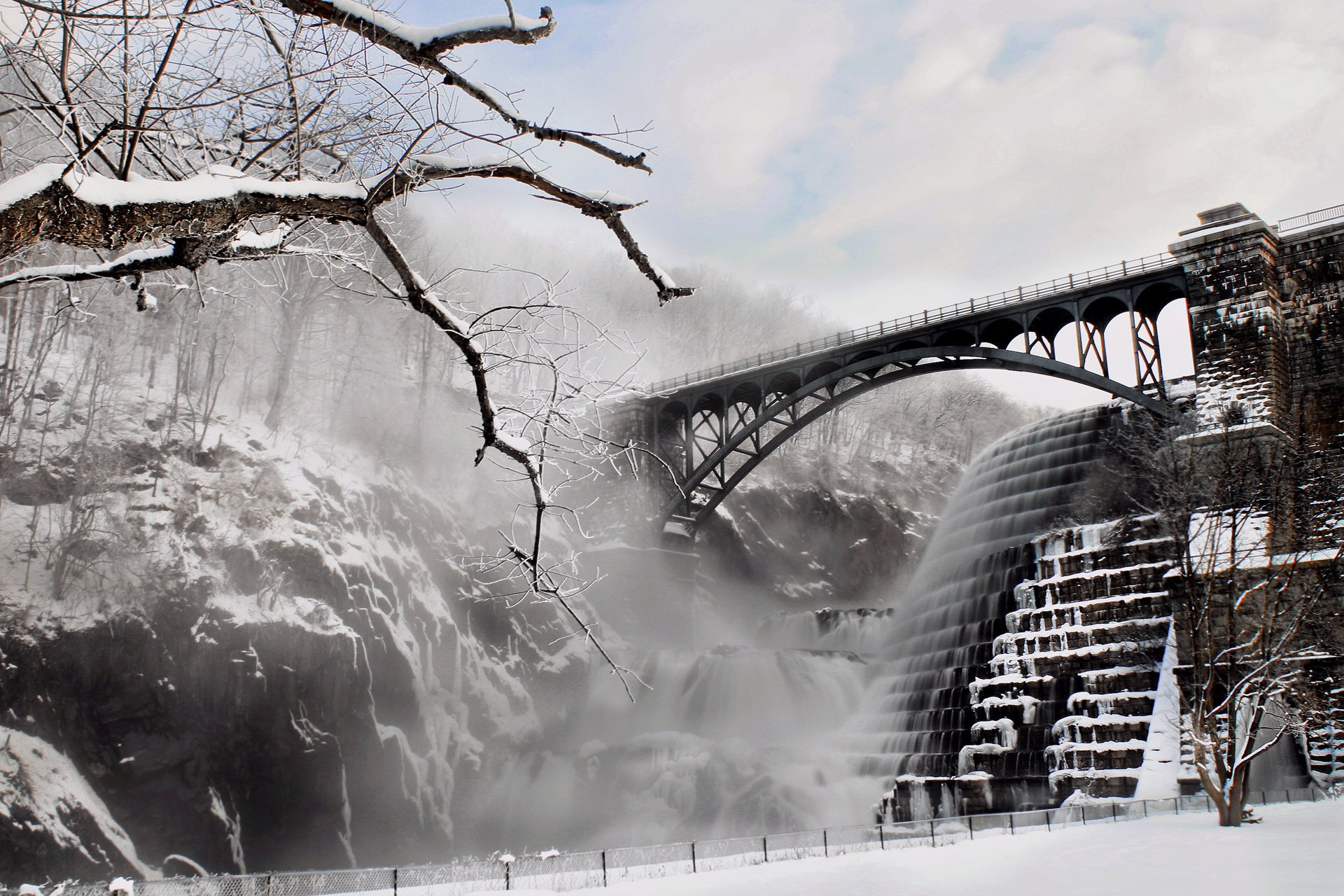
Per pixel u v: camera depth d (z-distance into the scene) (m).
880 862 23.58
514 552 7.54
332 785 47.53
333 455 60.09
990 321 58.62
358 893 22.41
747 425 65.19
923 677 57.03
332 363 62.53
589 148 7.41
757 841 41.31
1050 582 50.81
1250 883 15.93
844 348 63.03
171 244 7.64
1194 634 32.75
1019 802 42.28
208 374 56.38
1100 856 21.42
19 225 5.92
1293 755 37.97
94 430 50.28
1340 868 17.34
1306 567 39.25
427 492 63.97
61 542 45.25
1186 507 39.22
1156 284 53.91
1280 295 51.94
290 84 6.67
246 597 48.97
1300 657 33.56
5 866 37.06
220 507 51.47
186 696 45.19
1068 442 69.19
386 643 52.56
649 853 38.28
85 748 42.19
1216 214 53.72
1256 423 48.03
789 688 61.62
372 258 7.68
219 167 6.65
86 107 6.91
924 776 48.44
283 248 7.29
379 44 6.77
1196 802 34.56
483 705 57.22
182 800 43.62
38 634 42.38
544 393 7.23
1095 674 44.84
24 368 48.34
